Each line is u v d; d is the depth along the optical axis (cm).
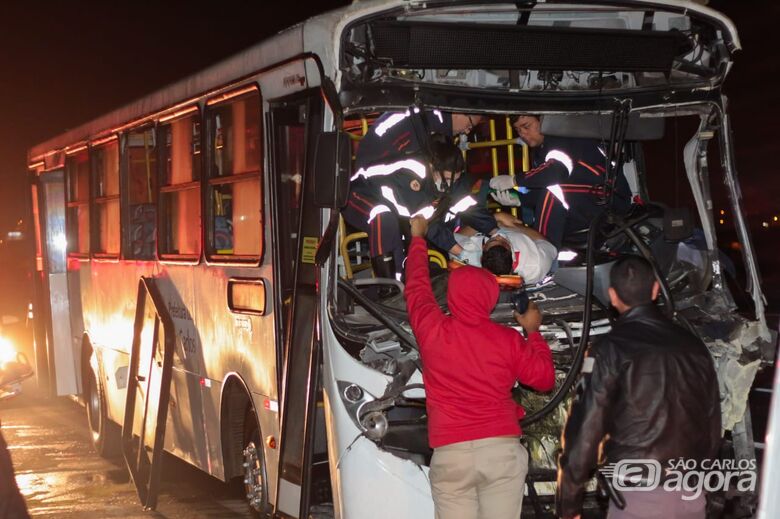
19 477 1004
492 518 509
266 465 700
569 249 656
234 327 740
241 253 733
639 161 753
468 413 508
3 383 1125
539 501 584
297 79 630
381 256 604
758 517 312
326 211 589
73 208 1173
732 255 1961
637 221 600
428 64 571
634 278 471
